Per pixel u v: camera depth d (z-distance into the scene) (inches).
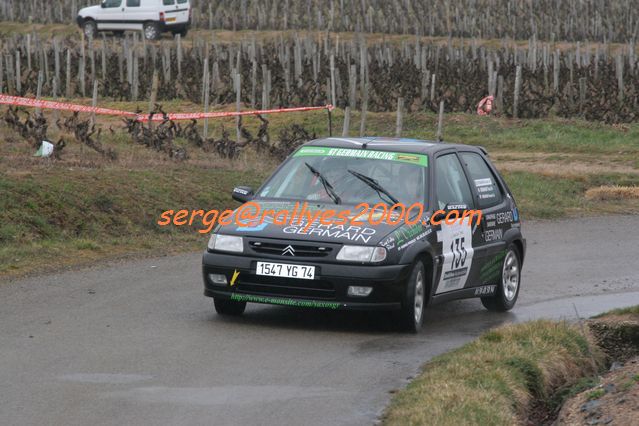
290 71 4707.2
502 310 1317.7
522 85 4328.3
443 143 1293.1
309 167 1219.9
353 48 4975.4
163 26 6072.8
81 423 756.6
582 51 6131.9
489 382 856.3
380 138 1296.8
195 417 780.6
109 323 1105.4
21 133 2298.2
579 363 986.7
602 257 1759.4
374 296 1080.2
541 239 1972.2
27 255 1481.3
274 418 786.2
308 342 1053.2
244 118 3846.0
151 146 2512.3
